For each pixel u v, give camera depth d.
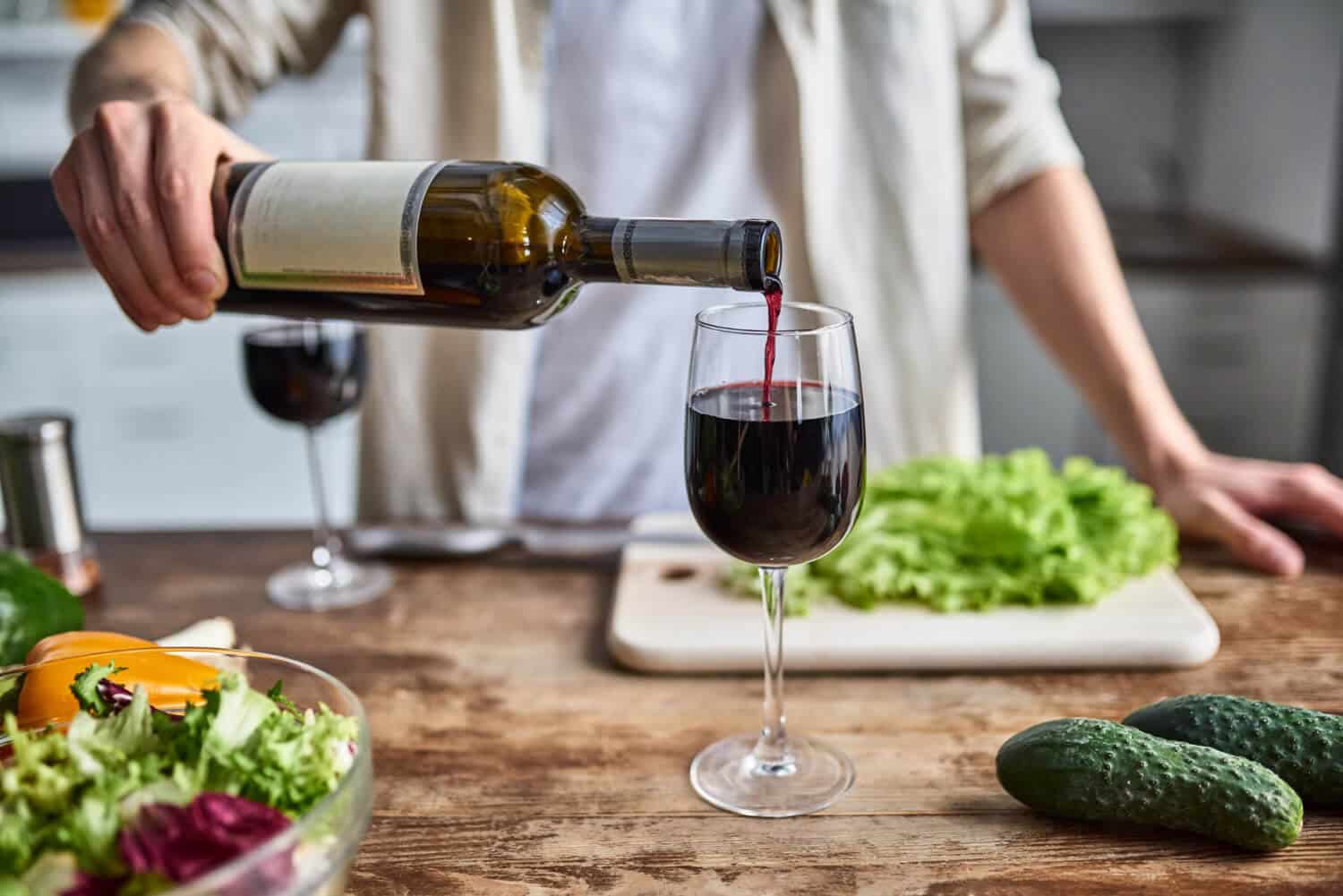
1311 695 0.91
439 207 0.77
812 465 0.73
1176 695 0.91
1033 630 0.98
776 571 0.82
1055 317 1.37
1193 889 0.69
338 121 3.03
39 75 3.07
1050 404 2.74
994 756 0.84
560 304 0.84
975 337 2.70
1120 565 1.07
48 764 0.58
